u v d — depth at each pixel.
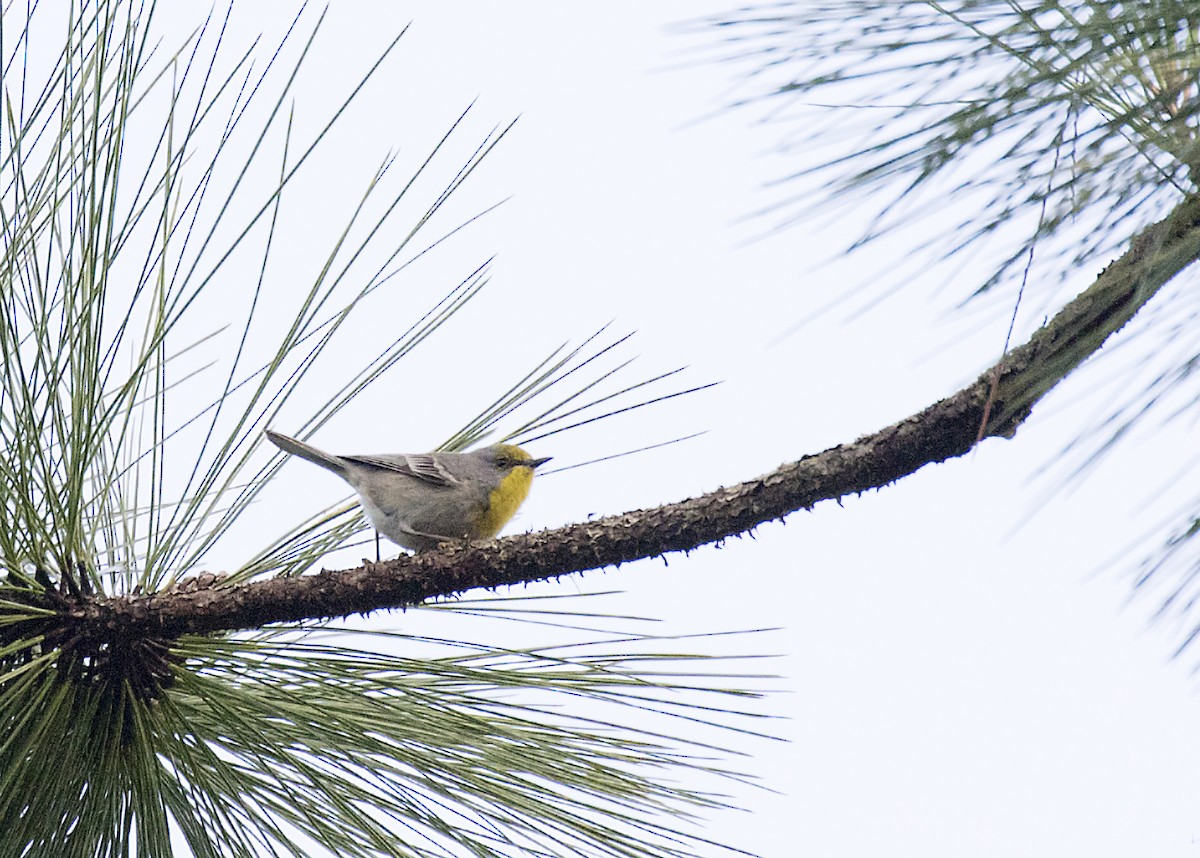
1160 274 4.06
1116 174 3.83
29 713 5.94
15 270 5.71
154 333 6.19
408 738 6.45
